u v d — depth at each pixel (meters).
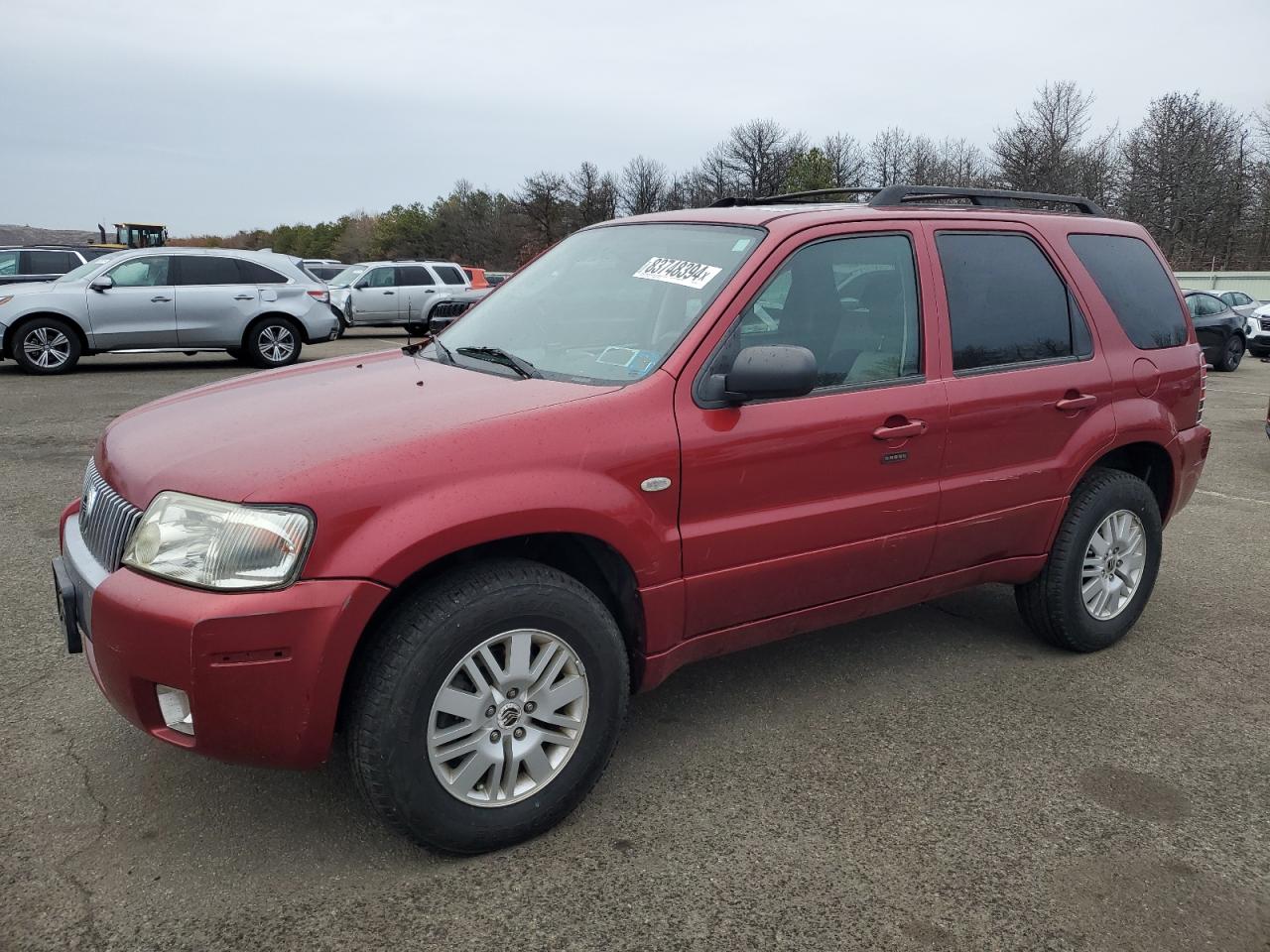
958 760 3.24
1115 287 4.15
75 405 10.32
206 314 13.66
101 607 2.40
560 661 2.69
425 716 2.47
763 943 2.35
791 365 2.78
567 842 2.75
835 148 62.53
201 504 2.38
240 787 2.97
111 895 2.46
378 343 20.06
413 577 2.60
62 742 3.20
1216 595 4.99
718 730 3.42
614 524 2.71
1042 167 44.62
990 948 2.35
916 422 3.34
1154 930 2.43
